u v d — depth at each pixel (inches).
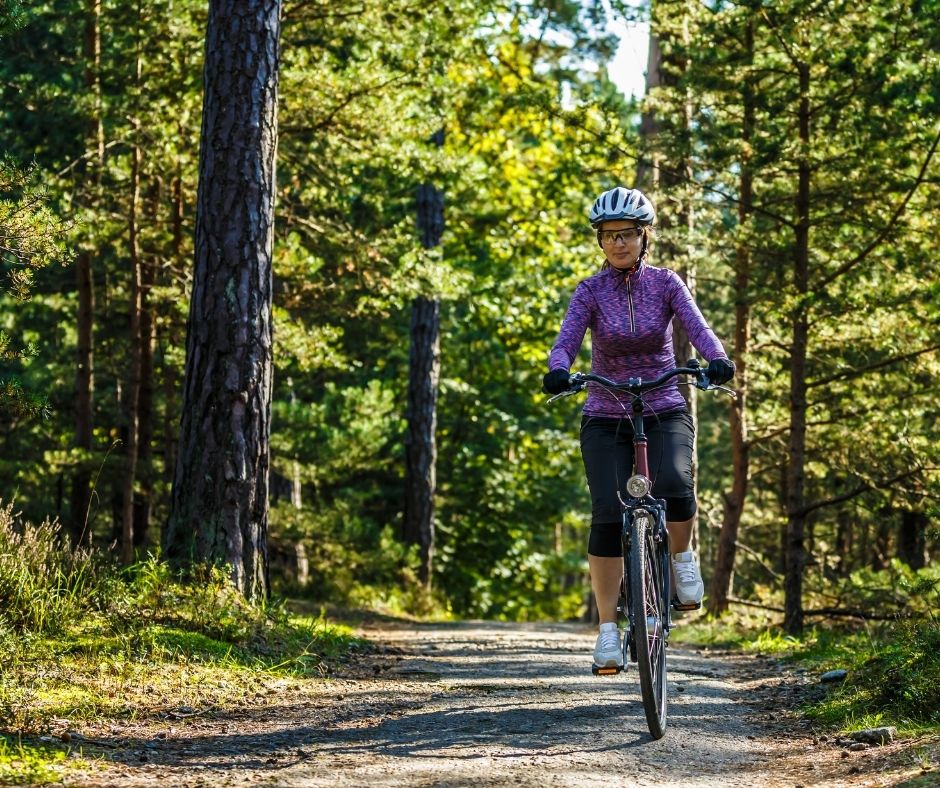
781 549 964.6
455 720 222.5
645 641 193.8
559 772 176.6
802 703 256.2
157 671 250.8
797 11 482.9
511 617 1375.5
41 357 700.0
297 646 319.6
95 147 507.8
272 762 182.9
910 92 466.3
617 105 599.2
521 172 989.8
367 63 528.1
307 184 592.1
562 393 198.7
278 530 722.8
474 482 1143.6
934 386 530.0
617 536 204.7
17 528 315.3
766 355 619.2
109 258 584.4
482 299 1051.3
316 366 617.9
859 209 508.7
